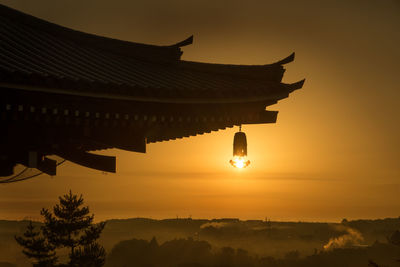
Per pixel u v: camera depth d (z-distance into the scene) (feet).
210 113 47.50
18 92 40.16
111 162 47.21
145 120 45.11
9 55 44.29
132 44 52.47
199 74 50.55
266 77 49.08
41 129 43.78
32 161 43.91
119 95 42.09
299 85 48.21
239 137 48.96
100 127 45.55
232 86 47.57
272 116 50.96
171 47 51.93
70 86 40.06
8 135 42.93
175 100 44.34
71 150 46.52
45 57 46.75
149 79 47.14
